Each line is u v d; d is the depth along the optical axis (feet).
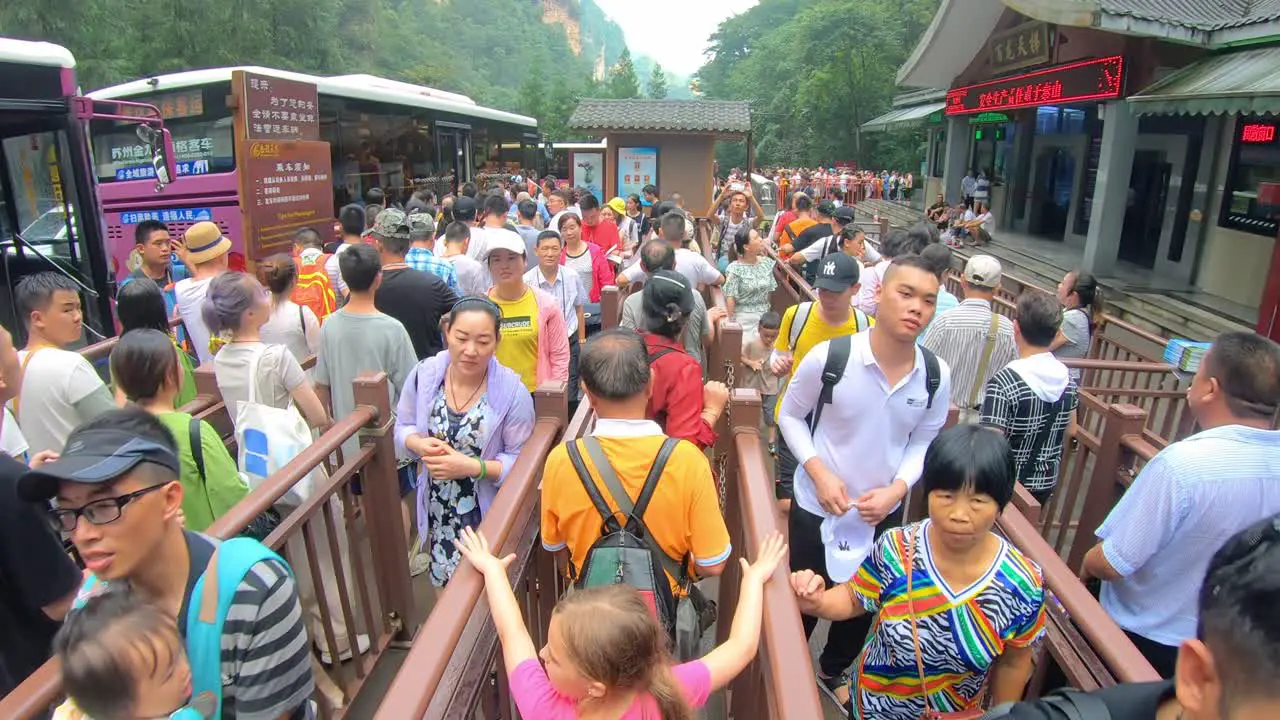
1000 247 61.00
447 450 9.89
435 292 15.62
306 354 15.14
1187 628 7.63
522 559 7.71
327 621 9.84
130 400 8.84
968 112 66.33
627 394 7.25
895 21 165.58
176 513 5.90
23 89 20.95
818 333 12.14
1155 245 47.19
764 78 215.31
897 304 8.80
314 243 20.77
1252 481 7.19
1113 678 6.48
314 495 9.48
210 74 28.40
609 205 34.42
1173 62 39.88
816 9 172.65
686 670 5.65
